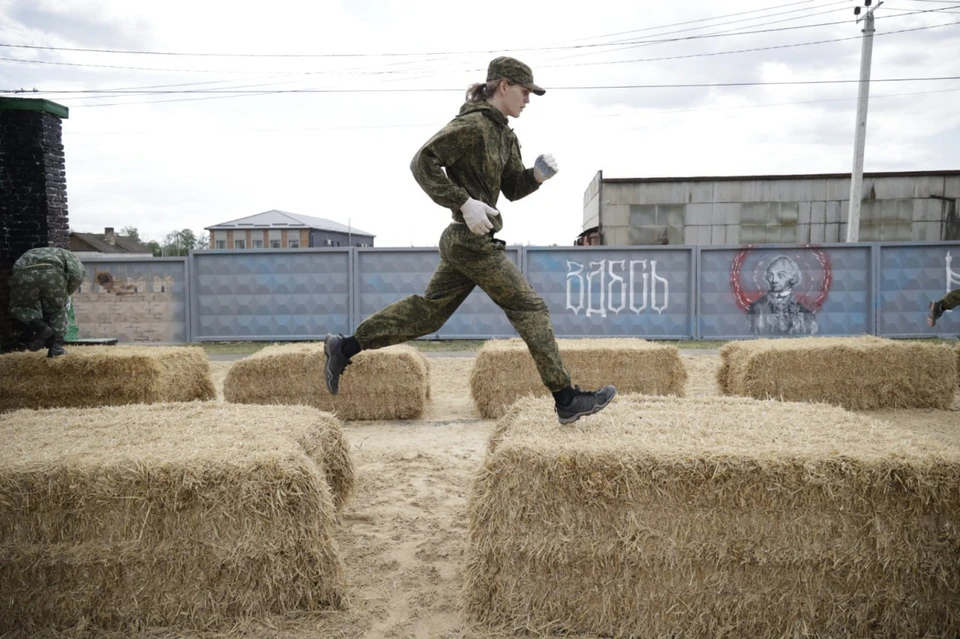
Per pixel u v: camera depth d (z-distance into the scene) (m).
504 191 3.39
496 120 3.12
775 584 2.76
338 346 3.35
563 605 2.87
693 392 8.94
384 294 14.90
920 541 2.70
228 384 7.41
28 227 10.88
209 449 3.15
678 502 2.78
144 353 7.41
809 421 3.51
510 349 7.54
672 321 14.85
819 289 14.62
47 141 10.95
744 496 2.74
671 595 2.80
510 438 3.11
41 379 7.10
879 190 21.95
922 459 2.72
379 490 4.82
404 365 7.48
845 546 2.73
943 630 2.72
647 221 22.23
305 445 3.55
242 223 54.38
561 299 14.86
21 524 2.90
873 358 7.61
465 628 2.89
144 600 2.91
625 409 3.85
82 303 15.08
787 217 22.08
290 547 2.94
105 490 2.89
